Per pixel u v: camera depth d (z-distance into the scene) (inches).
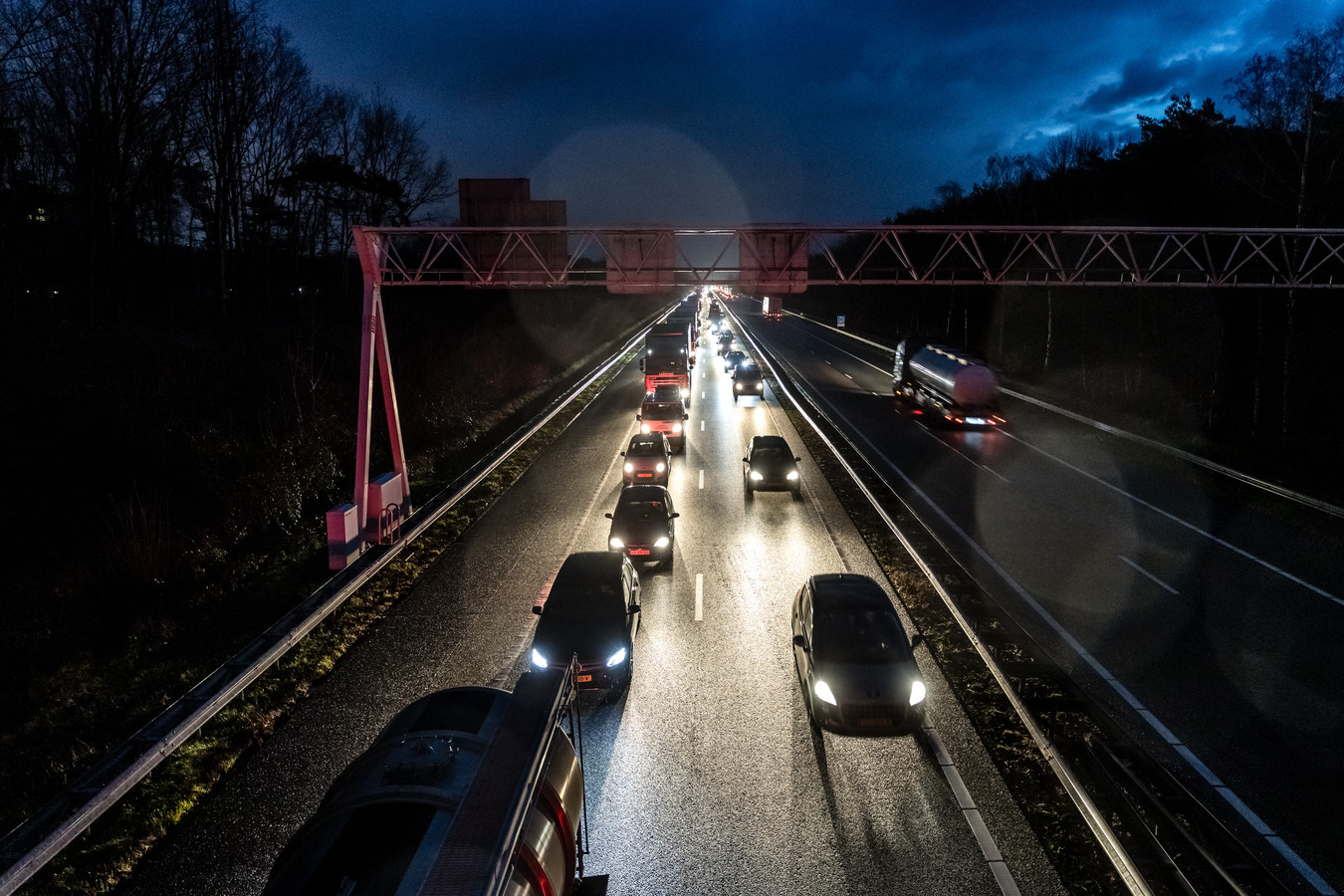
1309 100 1192.2
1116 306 2007.9
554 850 234.1
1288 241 1302.9
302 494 858.1
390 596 620.1
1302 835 350.3
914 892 313.1
